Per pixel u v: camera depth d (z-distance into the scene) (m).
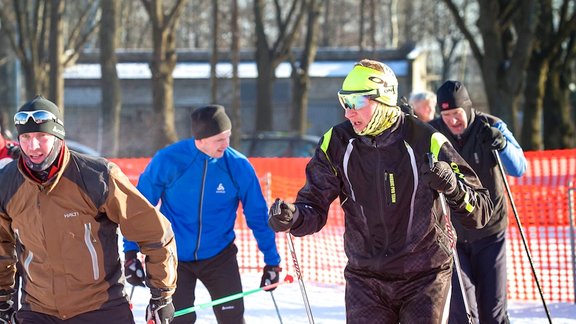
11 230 6.18
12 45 40.88
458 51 95.50
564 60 40.34
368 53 59.25
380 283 6.41
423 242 6.29
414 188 6.21
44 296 6.03
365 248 6.44
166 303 6.29
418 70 61.75
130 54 60.41
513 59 30.78
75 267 5.97
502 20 32.00
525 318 11.24
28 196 5.89
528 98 35.84
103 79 35.56
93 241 5.98
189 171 8.41
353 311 6.50
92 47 67.56
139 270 8.30
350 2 85.19
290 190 18.56
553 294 12.79
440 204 6.31
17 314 6.26
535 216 14.94
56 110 5.80
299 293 13.02
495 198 8.41
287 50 44.62
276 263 8.70
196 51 61.69
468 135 8.47
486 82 31.45
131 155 52.50
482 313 8.37
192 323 8.59
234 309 8.66
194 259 8.59
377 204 6.30
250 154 32.88
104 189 5.92
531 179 18.67
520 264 14.18
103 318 6.11
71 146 34.00
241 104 59.53
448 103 8.34
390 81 6.15
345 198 6.49
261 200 8.60
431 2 80.19
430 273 6.34
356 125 6.18
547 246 13.23
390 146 6.22
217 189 8.48
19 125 5.67
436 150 6.18
